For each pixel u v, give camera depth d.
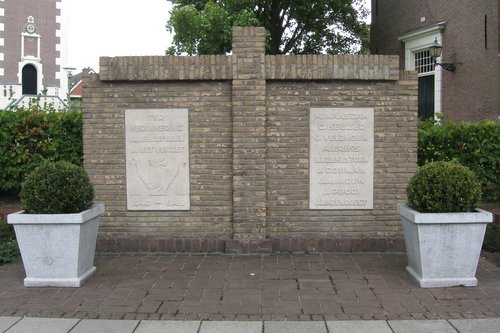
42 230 5.55
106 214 7.04
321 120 6.92
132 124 6.98
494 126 8.62
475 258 5.46
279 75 6.80
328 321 4.66
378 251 6.92
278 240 6.90
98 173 7.02
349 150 6.95
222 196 6.99
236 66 6.79
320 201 6.98
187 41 17.03
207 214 7.00
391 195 6.97
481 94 14.96
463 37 15.80
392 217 6.98
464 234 5.41
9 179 8.91
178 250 6.95
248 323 4.62
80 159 8.78
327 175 6.96
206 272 6.10
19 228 5.55
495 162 8.57
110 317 4.80
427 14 17.67
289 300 5.18
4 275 6.09
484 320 4.65
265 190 6.90
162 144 6.98
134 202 7.02
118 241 6.95
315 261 6.52
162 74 6.85
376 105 6.92
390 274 5.96
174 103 6.95
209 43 16.97
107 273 6.09
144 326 4.58
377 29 21.38
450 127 8.81
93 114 7.00
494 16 14.31
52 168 5.70
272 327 4.53
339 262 6.46
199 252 6.93
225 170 6.98
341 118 6.93
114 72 6.87
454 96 16.28
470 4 15.39
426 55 18.25
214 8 16.84
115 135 7.00
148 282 5.75
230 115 6.93
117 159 7.01
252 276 5.93
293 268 6.22
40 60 37.12
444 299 5.16
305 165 6.95
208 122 6.95
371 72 6.82
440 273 5.49
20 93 34.91
